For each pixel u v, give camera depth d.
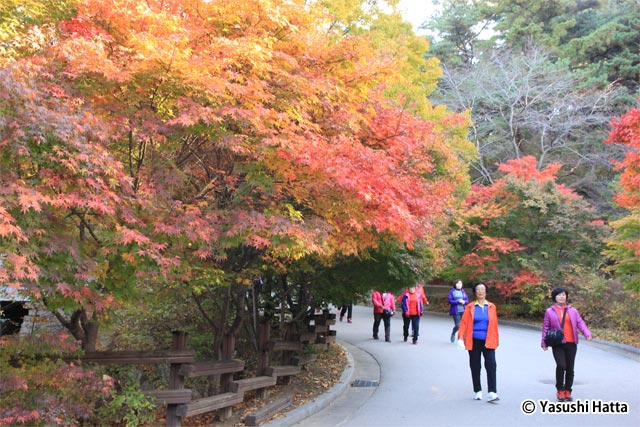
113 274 6.01
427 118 18.08
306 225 6.86
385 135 8.95
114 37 6.76
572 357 8.66
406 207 8.01
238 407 8.55
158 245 5.66
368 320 24.92
